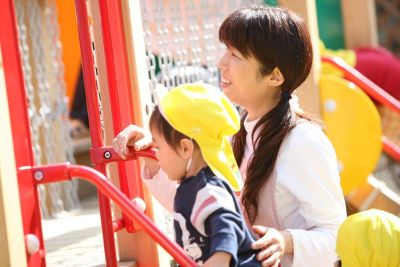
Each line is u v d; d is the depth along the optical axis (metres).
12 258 2.60
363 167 5.62
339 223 3.09
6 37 2.85
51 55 7.28
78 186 8.34
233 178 2.81
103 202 3.18
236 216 2.68
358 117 5.57
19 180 2.82
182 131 2.77
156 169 3.26
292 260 3.00
